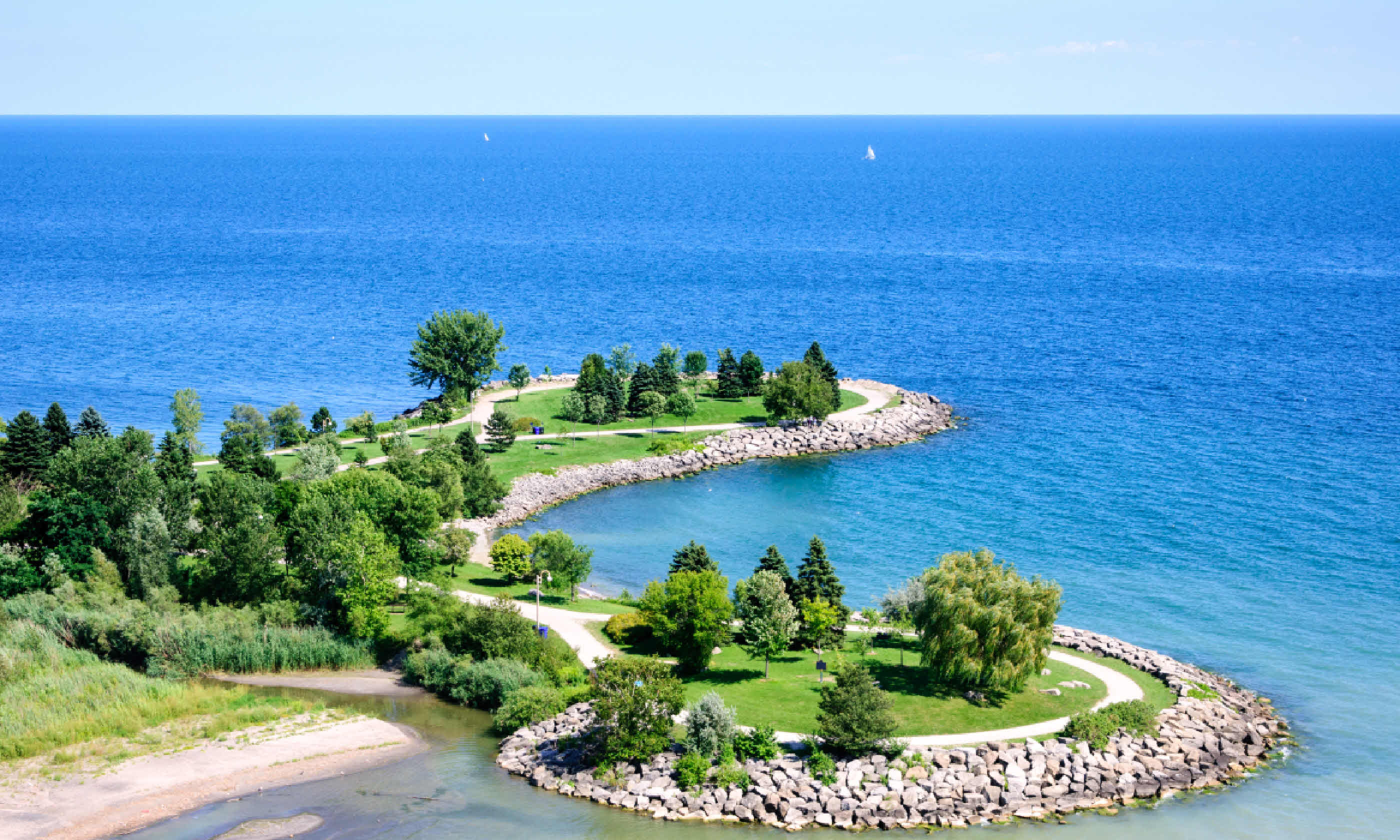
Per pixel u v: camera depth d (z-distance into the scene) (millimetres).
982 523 125438
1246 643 95250
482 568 112125
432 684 87812
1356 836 67500
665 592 86938
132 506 105812
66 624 92375
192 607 97688
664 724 73188
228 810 68938
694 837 66812
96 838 65562
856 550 118188
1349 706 84500
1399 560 112688
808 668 87125
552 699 79938
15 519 110938
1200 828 68312
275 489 111562
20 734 77250
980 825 68312
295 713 82938
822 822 68125
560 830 67125
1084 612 101500
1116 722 76500
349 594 92000
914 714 78188
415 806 69625
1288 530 121438
